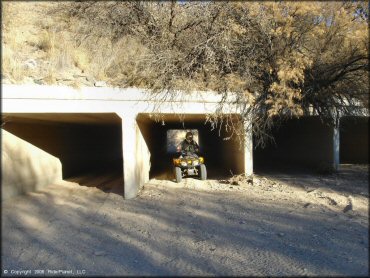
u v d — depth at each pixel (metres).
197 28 9.91
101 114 8.40
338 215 6.30
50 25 10.46
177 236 5.40
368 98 9.29
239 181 9.43
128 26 10.34
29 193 8.84
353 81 9.35
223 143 12.66
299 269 4.12
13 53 8.48
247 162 9.62
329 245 4.84
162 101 8.36
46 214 6.89
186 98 8.56
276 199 7.64
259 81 9.26
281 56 8.98
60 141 11.62
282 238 5.18
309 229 5.55
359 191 8.30
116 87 8.05
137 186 8.58
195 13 9.91
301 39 9.12
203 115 9.19
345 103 9.66
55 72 8.15
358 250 4.63
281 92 8.44
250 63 9.22
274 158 15.16
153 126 13.45
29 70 8.08
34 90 7.45
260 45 9.25
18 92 7.36
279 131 14.50
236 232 5.50
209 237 5.31
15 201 7.86
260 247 4.84
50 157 10.65
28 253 4.89
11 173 8.25
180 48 9.80
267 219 6.16
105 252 4.84
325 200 7.48
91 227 6.00
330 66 9.11
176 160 10.47
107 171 13.61
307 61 8.36
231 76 8.95
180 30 9.97
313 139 12.15
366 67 8.83
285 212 6.58
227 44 9.27
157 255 4.67
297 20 8.78
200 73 9.28
